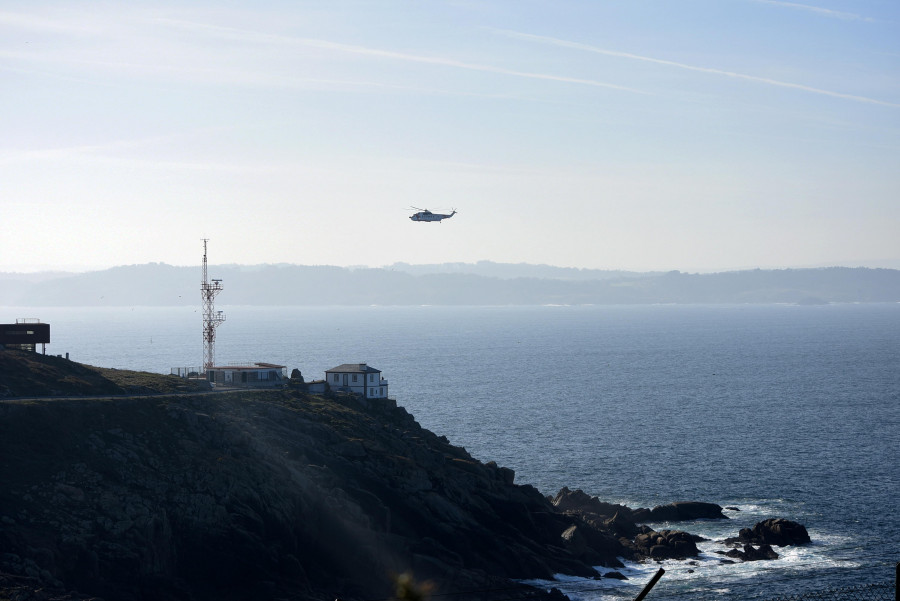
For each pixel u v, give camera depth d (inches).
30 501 3722.9
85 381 4864.7
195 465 4148.6
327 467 4500.5
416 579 4072.3
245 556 3873.0
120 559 3634.4
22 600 3225.9
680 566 4522.6
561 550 4559.5
